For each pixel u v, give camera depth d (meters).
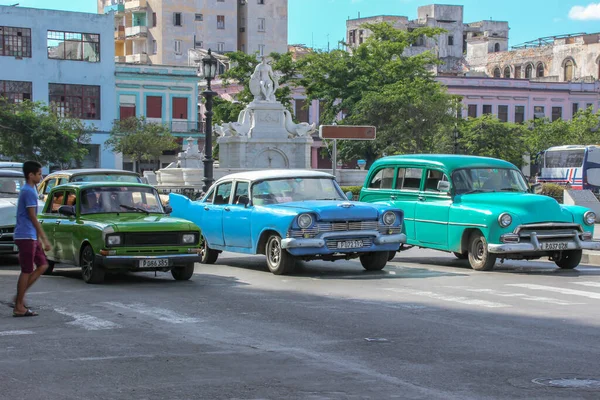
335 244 17.53
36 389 8.21
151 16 107.00
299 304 13.63
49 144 59.44
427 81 66.25
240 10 112.12
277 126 47.28
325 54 70.25
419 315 12.52
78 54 77.31
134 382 8.45
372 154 66.00
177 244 16.52
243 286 16.03
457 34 120.19
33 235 12.60
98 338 10.80
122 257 16.06
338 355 9.67
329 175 19.48
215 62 31.06
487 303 13.76
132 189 17.95
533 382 8.35
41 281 16.95
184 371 8.91
